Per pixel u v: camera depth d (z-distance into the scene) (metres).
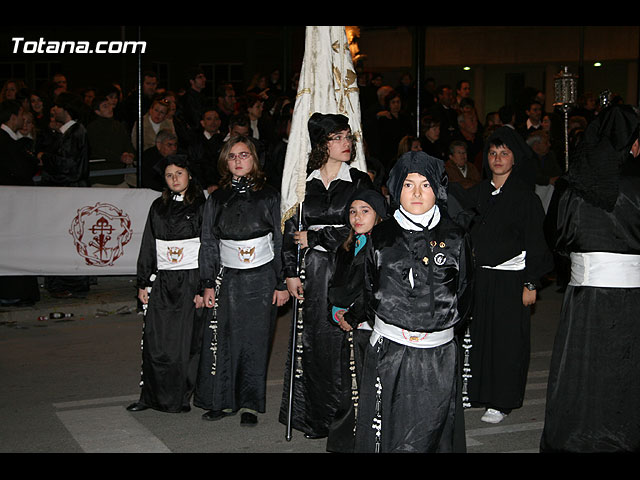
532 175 5.64
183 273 5.73
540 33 21.86
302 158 5.22
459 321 3.81
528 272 5.52
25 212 8.98
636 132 4.27
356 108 5.42
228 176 5.54
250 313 5.48
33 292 9.09
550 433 4.54
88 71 21.14
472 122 12.45
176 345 5.72
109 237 9.29
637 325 4.36
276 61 22.45
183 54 22.08
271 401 6.15
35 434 5.36
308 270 5.07
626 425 4.38
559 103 8.56
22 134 9.95
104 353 7.47
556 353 4.54
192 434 5.37
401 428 3.84
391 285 3.80
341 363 4.96
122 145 10.48
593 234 4.37
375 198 4.38
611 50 21.05
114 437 5.31
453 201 5.52
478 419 5.75
